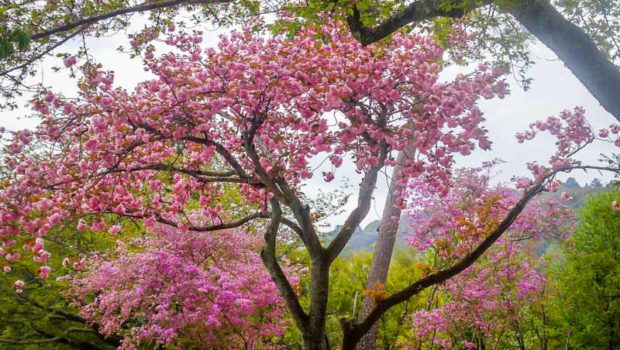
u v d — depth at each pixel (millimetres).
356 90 4789
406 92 5152
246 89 4676
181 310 8227
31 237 4715
